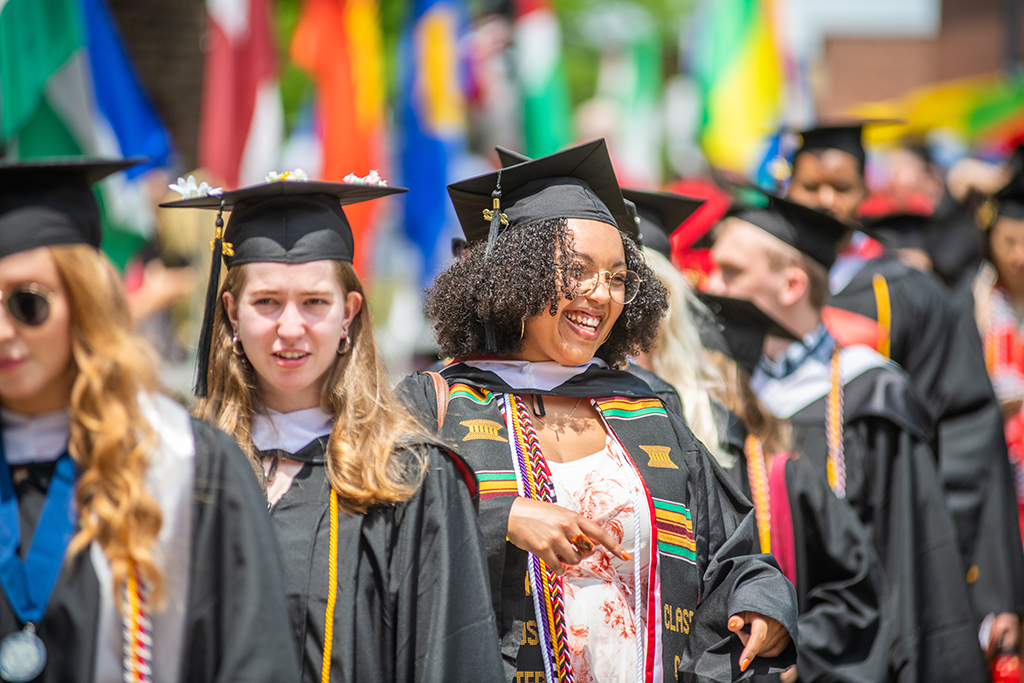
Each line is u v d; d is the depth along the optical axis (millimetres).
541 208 7082
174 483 4926
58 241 4848
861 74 68250
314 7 17562
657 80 32094
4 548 4848
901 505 10383
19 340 4750
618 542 6809
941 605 10117
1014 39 52500
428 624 5820
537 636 6570
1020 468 14336
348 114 17562
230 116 16031
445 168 18922
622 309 7398
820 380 10867
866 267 13719
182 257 15297
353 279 6488
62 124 14039
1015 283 15211
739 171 21703
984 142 29438
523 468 6809
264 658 4879
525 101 22781
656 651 6629
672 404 7996
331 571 5906
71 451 4840
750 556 7098
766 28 21953
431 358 17156
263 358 6227
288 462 6289
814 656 8836
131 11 22234
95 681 4719
